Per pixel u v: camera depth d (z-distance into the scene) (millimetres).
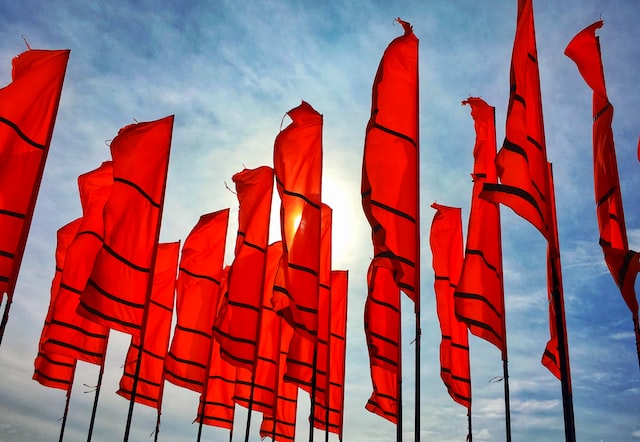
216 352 32500
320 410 29469
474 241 20203
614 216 17047
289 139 22094
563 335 15523
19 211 18375
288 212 21312
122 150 22125
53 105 19656
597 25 18750
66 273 24625
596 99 18203
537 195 16203
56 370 30641
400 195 17797
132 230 21625
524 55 17281
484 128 21438
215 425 31391
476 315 19484
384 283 21266
